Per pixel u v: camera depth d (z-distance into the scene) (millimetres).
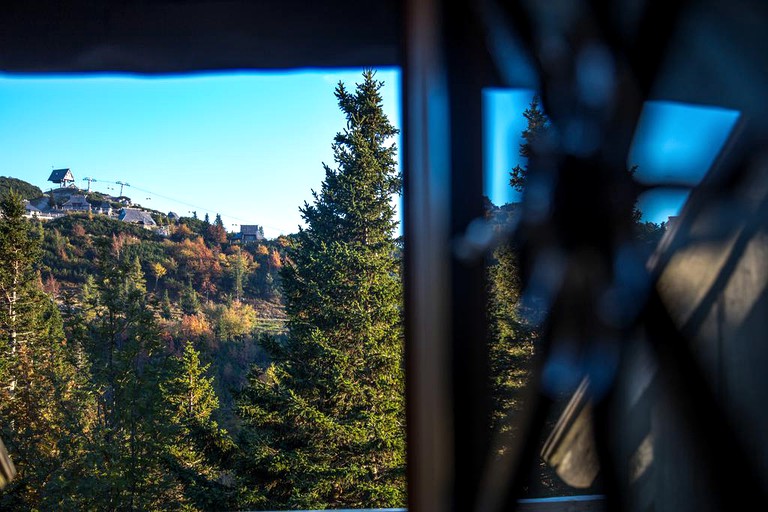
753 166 776
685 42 830
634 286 816
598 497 830
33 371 18672
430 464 862
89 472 16797
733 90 799
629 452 819
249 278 46250
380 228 21125
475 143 901
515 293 865
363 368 18750
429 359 874
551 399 837
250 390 18406
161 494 17609
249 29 1869
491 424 858
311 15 1806
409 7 937
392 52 1967
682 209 824
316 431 17875
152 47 1892
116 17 1826
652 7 835
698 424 785
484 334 867
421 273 891
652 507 804
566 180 849
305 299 19578
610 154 841
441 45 919
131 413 17422
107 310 18297
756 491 754
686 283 804
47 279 33781
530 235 862
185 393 23312
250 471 17578
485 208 893
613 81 847
